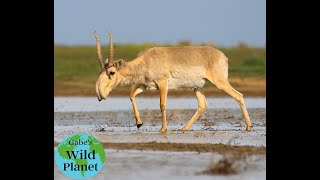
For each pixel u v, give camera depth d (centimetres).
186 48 6600
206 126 7212
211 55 6569
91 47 19050
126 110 9194
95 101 10694
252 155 5216
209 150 5428
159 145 5684
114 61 6500
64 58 16650
